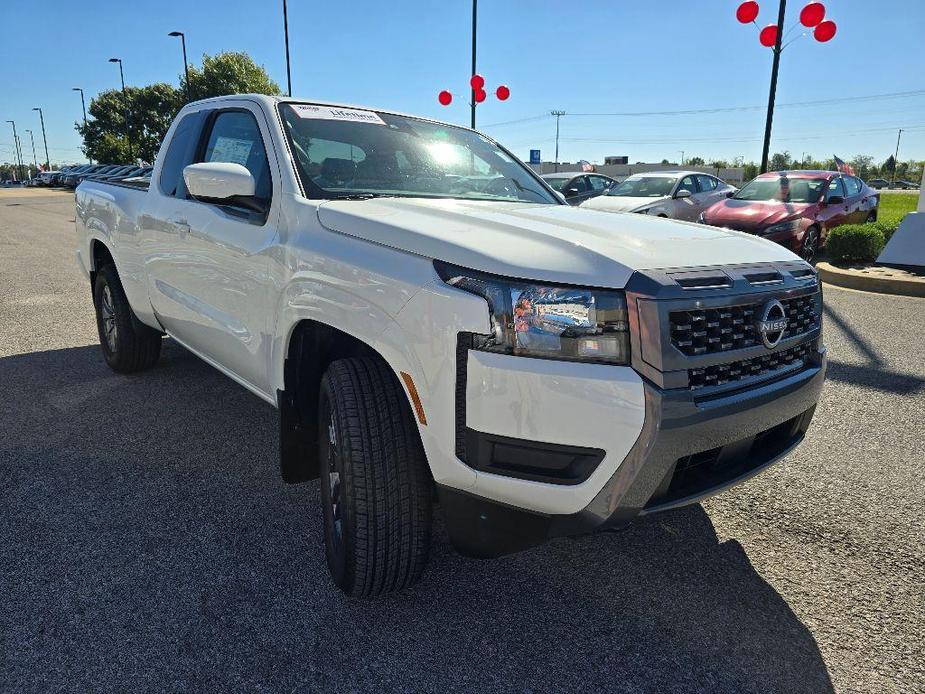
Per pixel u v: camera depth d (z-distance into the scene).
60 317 6.84
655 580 2.62
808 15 12.02
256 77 46.66
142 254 4.11
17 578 2.52
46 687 2.00
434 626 2.33
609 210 2.99
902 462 3.63
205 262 3.35
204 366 5.18
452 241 2.10
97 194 4.84
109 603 2.39
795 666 2.17
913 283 8.54
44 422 4.02
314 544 2.81
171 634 2.25
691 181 13.64
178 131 4.02
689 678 2.11
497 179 3.62
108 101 51.06
